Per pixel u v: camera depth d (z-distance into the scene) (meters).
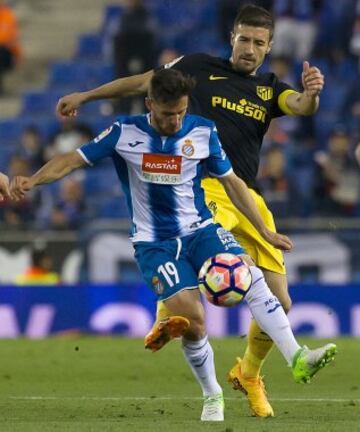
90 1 91.38
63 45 88.50
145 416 26.91
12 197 24.64
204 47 76.88
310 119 69.56
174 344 48.06
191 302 24.27
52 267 55.69
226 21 74.75
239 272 23.86
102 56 83.56
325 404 29.75
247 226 27.92
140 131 24.69
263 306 24.48
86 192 68.50
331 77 73.94
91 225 57.75
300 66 72.69
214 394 25.23
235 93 28.25
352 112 72.56
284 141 68.50
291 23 73.94
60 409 28.61
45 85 85.44
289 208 60.25
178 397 31.73
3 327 52.59
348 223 54.81
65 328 52.41
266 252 27.88
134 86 28.22
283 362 41.75
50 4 91.56
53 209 61.38
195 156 24.81
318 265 54.81
